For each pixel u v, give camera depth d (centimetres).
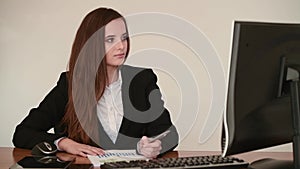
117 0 267
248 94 114
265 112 120
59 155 154
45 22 265
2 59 264
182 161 130
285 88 121
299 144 119
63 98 189
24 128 179
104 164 132
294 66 119
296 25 120
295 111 119
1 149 175
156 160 133
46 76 266
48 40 265
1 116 265
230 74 112
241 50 111
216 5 271
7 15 263
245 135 116
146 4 269
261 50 114
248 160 154
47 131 187
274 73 118
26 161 138
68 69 188
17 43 264
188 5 270
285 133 127
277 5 274
